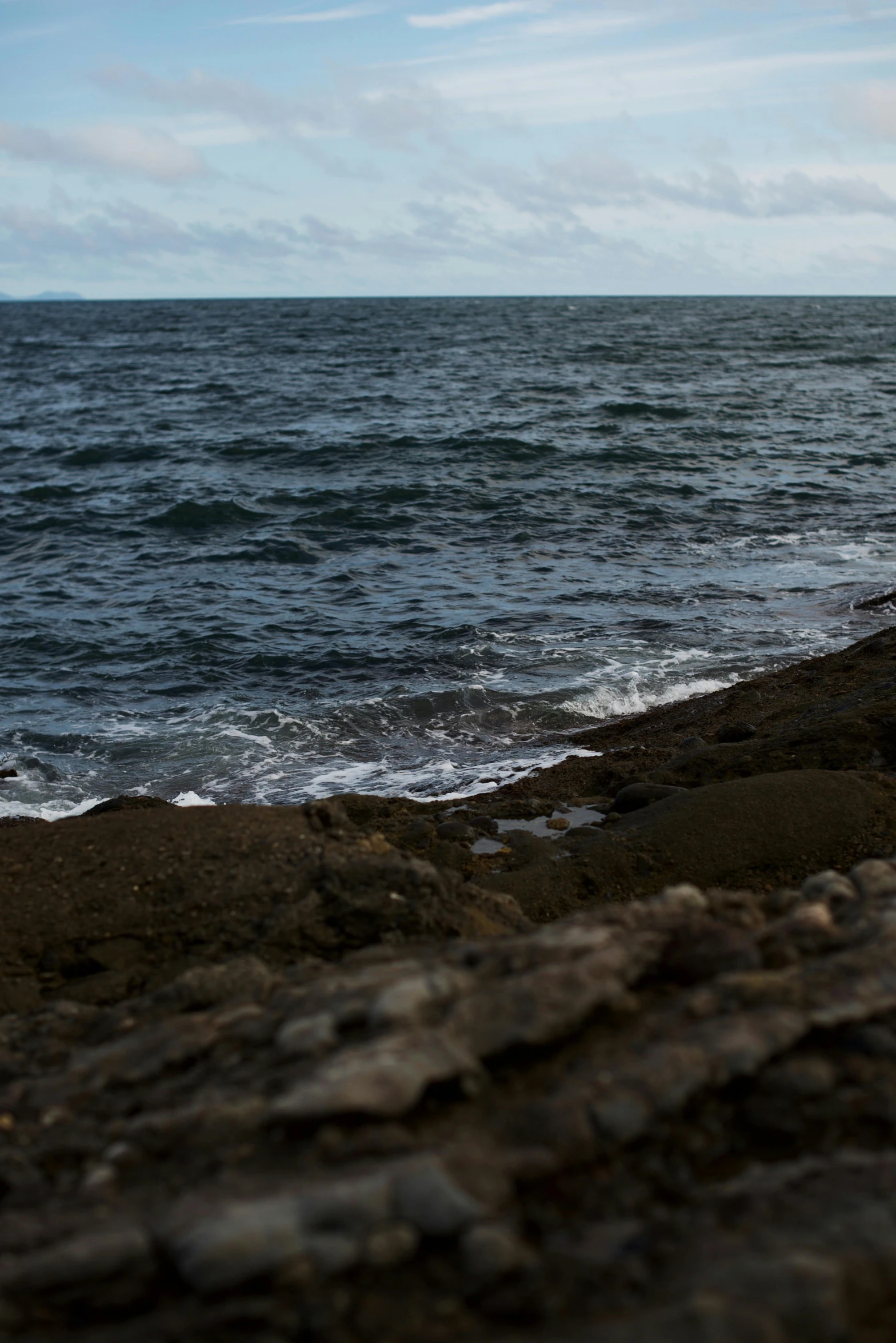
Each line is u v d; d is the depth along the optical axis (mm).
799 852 5578
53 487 21703
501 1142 2336
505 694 10516
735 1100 2514
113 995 3746
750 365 48656
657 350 58219
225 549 17078
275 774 9047
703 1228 2131
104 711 10742
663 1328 1812
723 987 2789
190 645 12602
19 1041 3268
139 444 26781
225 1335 1939
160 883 4156
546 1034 2605
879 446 24875
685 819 5844
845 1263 1929
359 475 22297
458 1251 2096
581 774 7832
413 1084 2426
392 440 25953
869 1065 2578
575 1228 2172
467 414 31219
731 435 26656
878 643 10125
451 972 2883
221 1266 2031
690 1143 2396
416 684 11031
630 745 8797
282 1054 2727
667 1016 2730
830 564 15078
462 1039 2590
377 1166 2236
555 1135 2342
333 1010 2832
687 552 16047
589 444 25078
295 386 40531
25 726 10312
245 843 4344
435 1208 2125
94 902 4090
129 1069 2855
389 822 6766
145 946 3953
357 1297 2002
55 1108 2734
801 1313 1831
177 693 11219
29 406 36656
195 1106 2557
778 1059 2578
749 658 11219
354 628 13023
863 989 2758
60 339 77875
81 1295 2068
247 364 53000
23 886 4180
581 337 70688
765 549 16062
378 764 9164
